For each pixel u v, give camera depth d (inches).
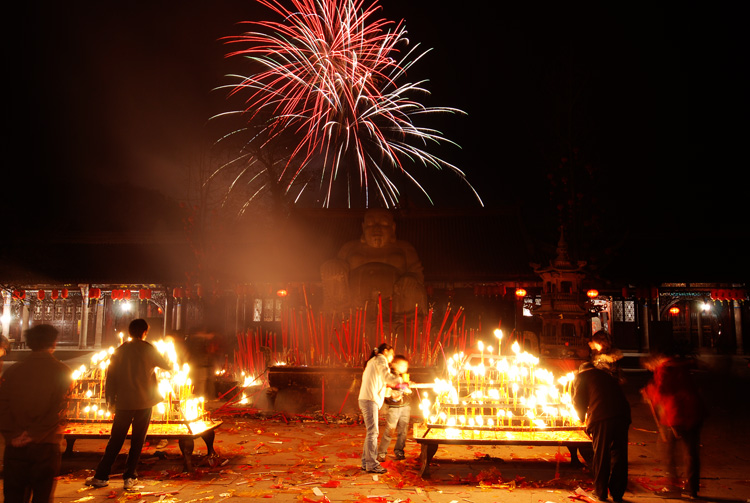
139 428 314.2
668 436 323.9
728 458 394.3
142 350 321.4
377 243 712.4
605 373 297.0
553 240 1390.3
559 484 314.7
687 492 302.4
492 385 387.2
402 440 375.9
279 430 484.1
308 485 315.6
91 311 1738.4
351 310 686.5
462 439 329.7
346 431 480.4
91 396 399.5
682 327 1635.1
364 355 617.0
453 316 1406.3
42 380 226.2
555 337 667.4
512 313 1472.7
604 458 287.6
